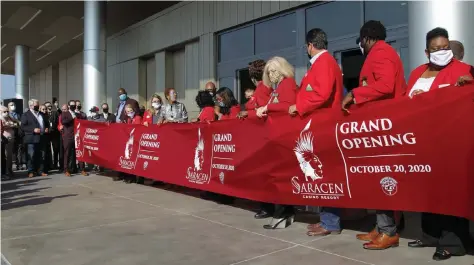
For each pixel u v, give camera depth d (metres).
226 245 3.92
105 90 13.38
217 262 3.45
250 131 4.70
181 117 7.37
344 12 8.79
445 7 4.75
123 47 16.31
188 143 5.96
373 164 3.47
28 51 23.33
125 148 7.77
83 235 4.36
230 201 5.93
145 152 7.11
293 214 4.68
